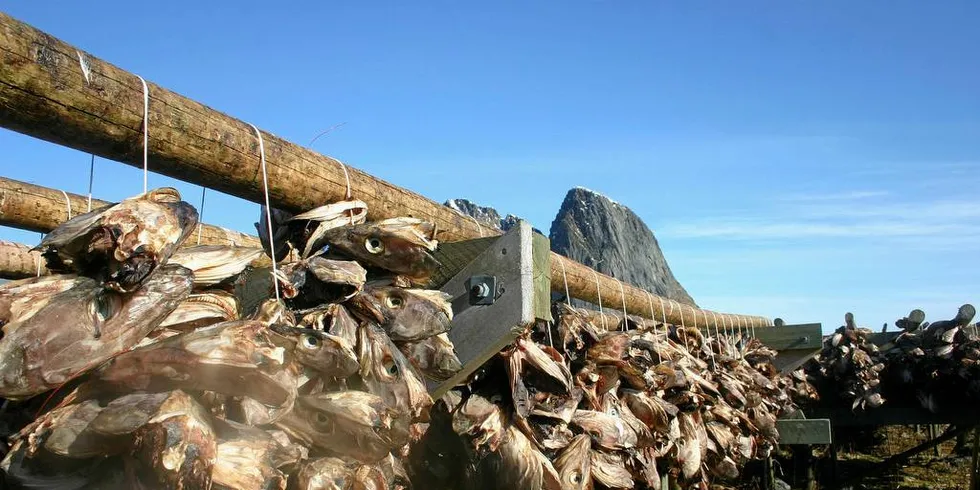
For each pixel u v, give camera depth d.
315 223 3.22
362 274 2.94
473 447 3.54
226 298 2.56
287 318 2.74
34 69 2.15
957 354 11.34
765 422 8.65
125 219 2.04
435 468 3.69
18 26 2.13
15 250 4.95
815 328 10.58
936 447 17.31
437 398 3.46
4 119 2.23
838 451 18.08
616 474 4.33
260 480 2.10
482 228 4.52
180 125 2.58
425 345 3.18
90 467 2.05
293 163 3.04
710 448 6.91
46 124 2.28
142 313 2.10
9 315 2.00
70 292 2.06
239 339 2.09
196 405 2.03
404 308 3.06
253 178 2.90
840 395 12.06
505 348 3.66
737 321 11.70
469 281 3.51
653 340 6.19
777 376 10.24
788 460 15.40
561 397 4.18
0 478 2.03
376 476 2.66
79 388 2.12
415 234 3.06
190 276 2.21
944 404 11.65
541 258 3.58
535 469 3.55
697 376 6.73
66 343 2.00
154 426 1.89
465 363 3.47
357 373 2.90
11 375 1.95
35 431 2.01
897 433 19.11
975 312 11.48
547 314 3.60
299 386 2.61
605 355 4.77
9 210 4.54
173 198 2.24
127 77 2.43
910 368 11.75
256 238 6.45
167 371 2.06
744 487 11.74
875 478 15.04
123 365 2.07
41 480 2.03
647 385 5.08
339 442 2.53
